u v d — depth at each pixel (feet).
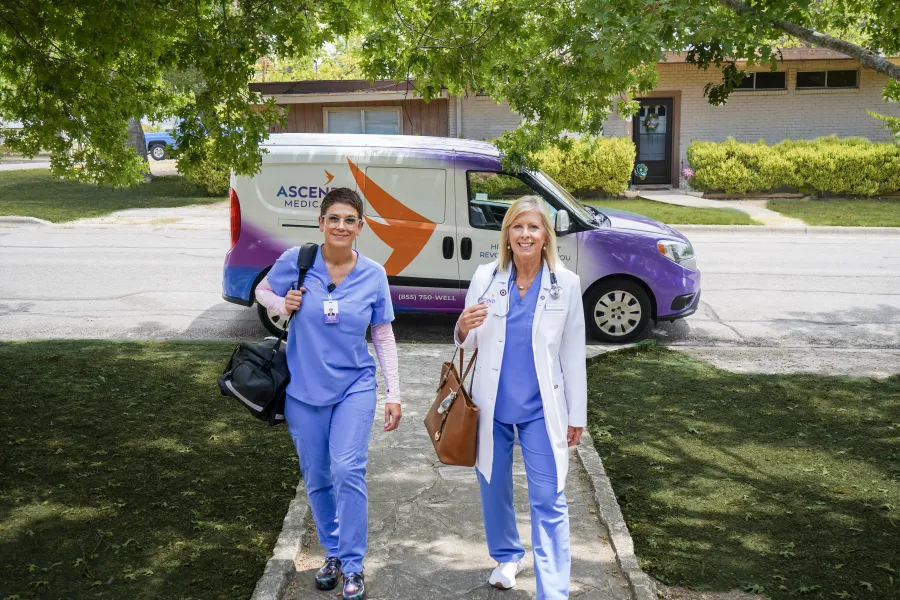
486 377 12.11
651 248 28.81
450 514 15.39
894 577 13.30
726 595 12.83
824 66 76.07
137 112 24.14
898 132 27.58
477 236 28.81
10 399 21.68
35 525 14.88
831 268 43.57
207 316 33.09
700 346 29.12
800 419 20.86
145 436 19.31
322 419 12.60
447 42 24.75
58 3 19.29
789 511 15.70
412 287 29.17
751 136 77.97
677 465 17.98
